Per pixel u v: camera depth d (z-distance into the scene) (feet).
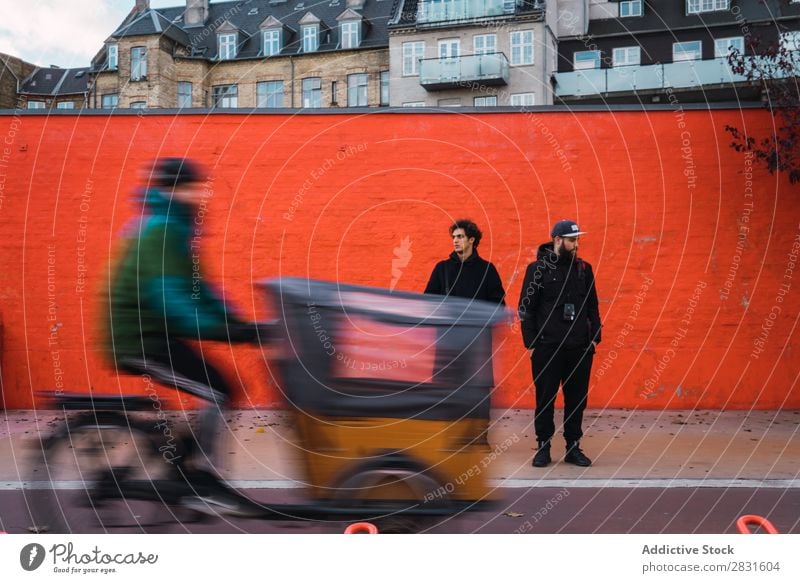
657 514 16.07
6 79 96.48
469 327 13.20
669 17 112.88
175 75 73.82
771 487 18.13
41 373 30.14
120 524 14.80
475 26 79.10
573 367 20.79
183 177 14.84
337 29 91.56
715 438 24.04
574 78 75.05
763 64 28.45
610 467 20.18
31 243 30.50
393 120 30.94
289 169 30.89
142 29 71.36
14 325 30.27
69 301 30.35
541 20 77.00
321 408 12.97
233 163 30.94
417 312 13.21
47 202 30.63
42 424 26.32
